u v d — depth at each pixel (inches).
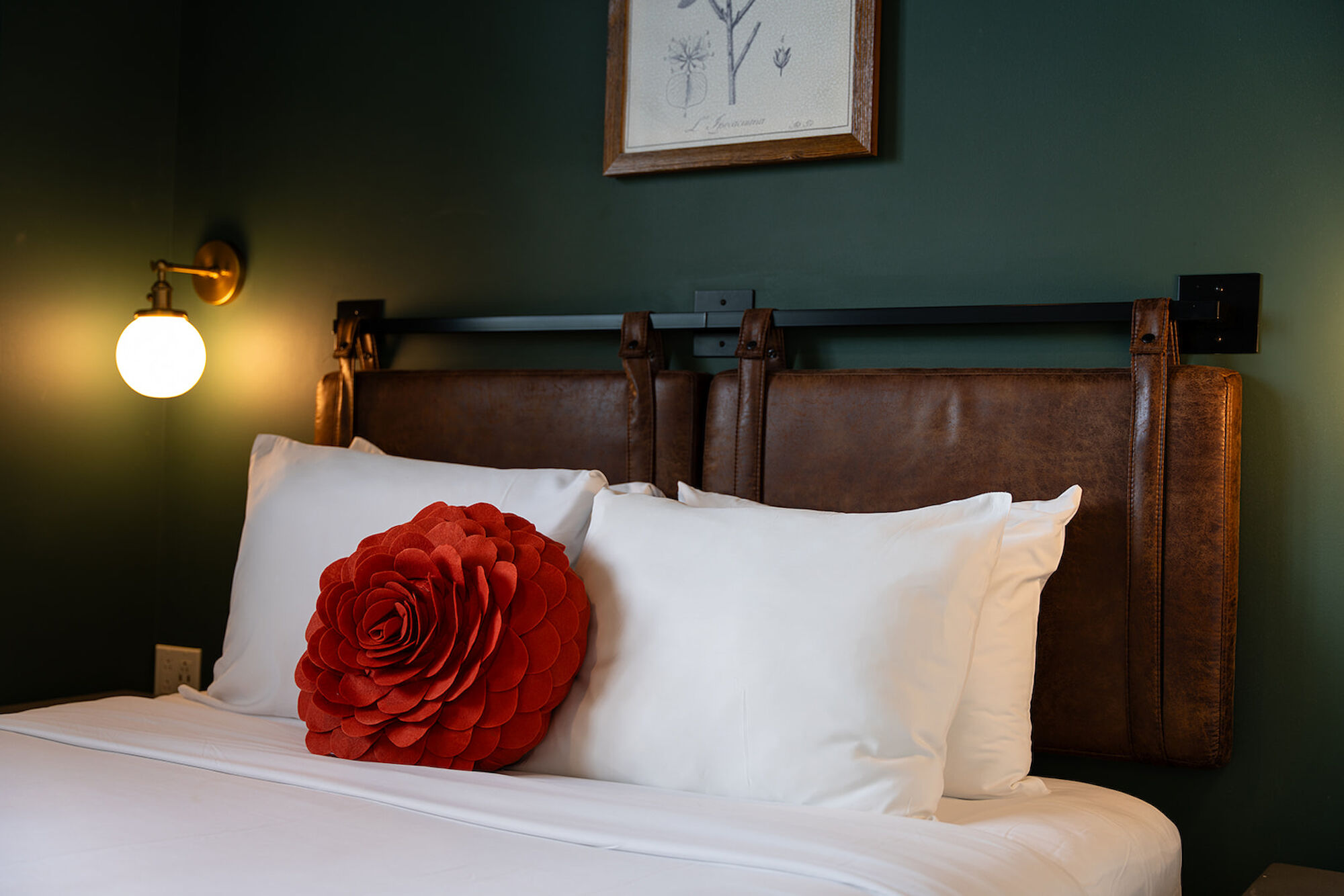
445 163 91.4
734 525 55.8
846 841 41.8
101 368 98.1
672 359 81.6
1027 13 70.9
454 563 54.1
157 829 41.9
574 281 85.8
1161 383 62.4
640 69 82.0
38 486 93.0
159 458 103.2
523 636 53.9
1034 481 65.5
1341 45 62.6
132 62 100.3
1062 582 64.7
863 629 49.6
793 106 76.5
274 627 66.5
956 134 72.9
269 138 99.5
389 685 52.9
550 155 87.0
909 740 48.3
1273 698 62.8
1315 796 61.7
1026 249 70.7
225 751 54.7
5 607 90.6
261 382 98.8
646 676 52.3
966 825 49.1
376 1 94.8
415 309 92.4
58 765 51.8
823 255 76.9
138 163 101.1
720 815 45.1
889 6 75.1
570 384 80.4
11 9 90.1
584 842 41.4
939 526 53.1
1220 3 65.6
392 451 86.7
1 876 36.7
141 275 101.6
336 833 41.8
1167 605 61.9
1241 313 64.2
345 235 95.7
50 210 93.5
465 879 36.9
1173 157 66.7
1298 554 62.6
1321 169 62.9
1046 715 64.7
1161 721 62.1
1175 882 55.5
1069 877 44.1
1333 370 62.2
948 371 69.1
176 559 102.0
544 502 64.2
